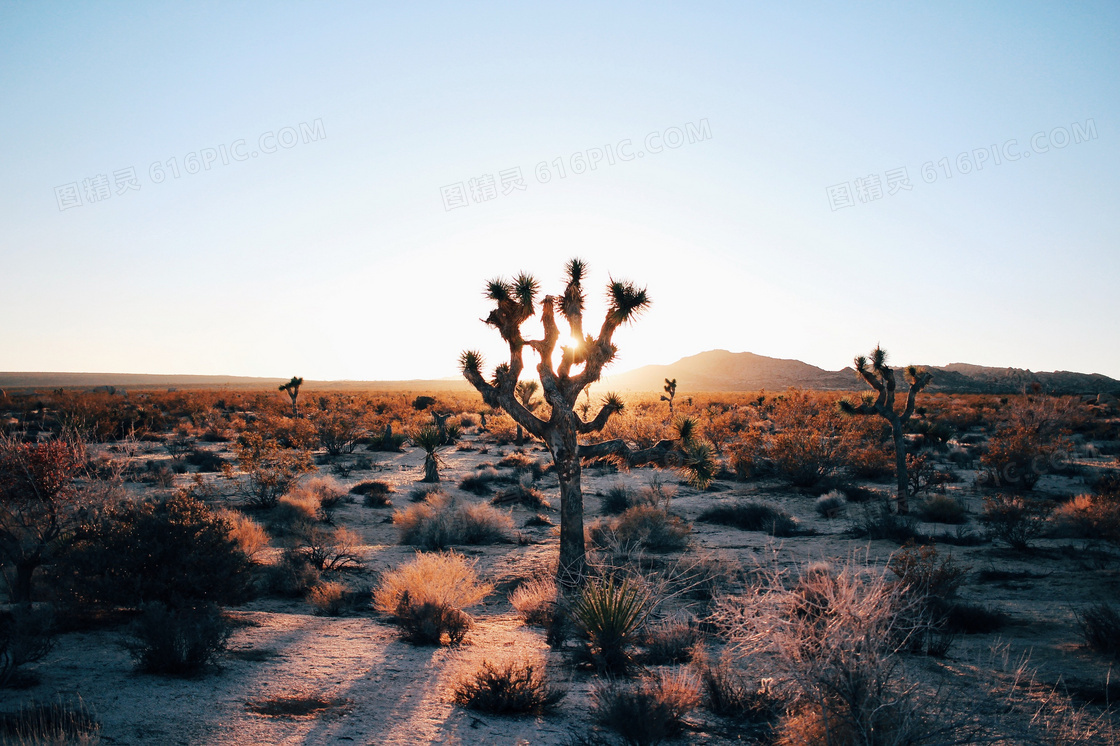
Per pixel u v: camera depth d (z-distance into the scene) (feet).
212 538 29.19
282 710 18.53
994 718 16.87
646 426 104.32
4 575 30.83
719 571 39.24
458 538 56.39
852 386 653.30
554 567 45.06
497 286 42.93
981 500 74.95
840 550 50.29
